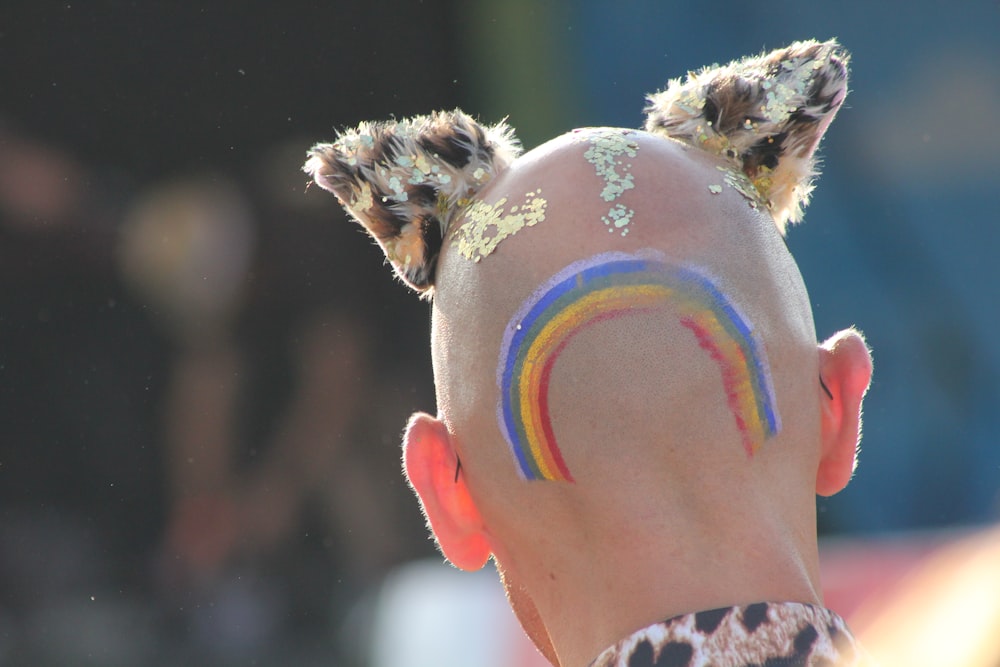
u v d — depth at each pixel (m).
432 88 21.72
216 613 20.22
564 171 5.46
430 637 14.95
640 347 5.05
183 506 21.44
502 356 5.22
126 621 20.34
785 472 5.14
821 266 18.05
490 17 20.52
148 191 22.81
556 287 5.18
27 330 22.33
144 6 22.72
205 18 22.70
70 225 22.38
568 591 5.20
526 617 5.75
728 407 5.05
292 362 21.92
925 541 13.12
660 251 5.19
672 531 4.97
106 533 21.48
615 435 5.02
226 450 21.59
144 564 21.25
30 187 22.17
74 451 22.03
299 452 21.44
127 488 21.73
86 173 22.61
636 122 19.25
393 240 5.98
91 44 22.67
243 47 22.80
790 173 5.93
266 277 22.16
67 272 22.52
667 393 5.02
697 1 18.61
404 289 22.44
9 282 22.30
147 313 22.48
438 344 5.56
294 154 22.50
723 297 5.14
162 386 22.25
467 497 5.54
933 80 17.52
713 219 5.32
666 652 4.82
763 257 5.33
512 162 5.81
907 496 17.56
